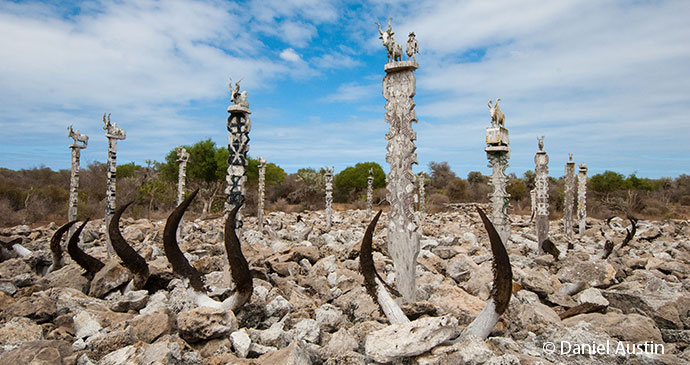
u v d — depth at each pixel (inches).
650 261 438.0
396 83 266.1
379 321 236.8
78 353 181.3
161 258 341.1
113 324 212.5
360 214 1263.5
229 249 194.5
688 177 2063.2
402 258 261.1
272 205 1588.3
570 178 677.9
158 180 1266.0
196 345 191.3
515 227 903.7
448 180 2491.4
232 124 316.5
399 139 263.9
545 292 289.3
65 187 1352.1
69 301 241.9
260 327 231.9
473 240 611.2
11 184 1090.1
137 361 169.2
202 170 1218.6
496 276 169.5
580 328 217.2
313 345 199.5
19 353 168.1
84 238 571.2
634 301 258.1
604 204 1473.9
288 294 293.7
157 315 205.3
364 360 171.8
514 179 1924.2
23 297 249.6
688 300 251.0
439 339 161.3
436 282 325.7
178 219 209.9
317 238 556.1
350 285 312.5
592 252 524.4
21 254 361.7
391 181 267.1
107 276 273.9
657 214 1378.0
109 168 438.6
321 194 1812.3
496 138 402.9
